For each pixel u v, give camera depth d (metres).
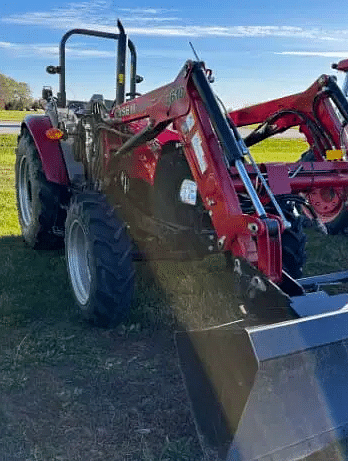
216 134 3.44
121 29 5.55
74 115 5.57
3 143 18.84
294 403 2.64
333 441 2.73
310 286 3.47
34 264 5.60
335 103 4.46
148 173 4.37
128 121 4.46
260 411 2.56
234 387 2.63
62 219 5.71
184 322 4.31
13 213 8.11
